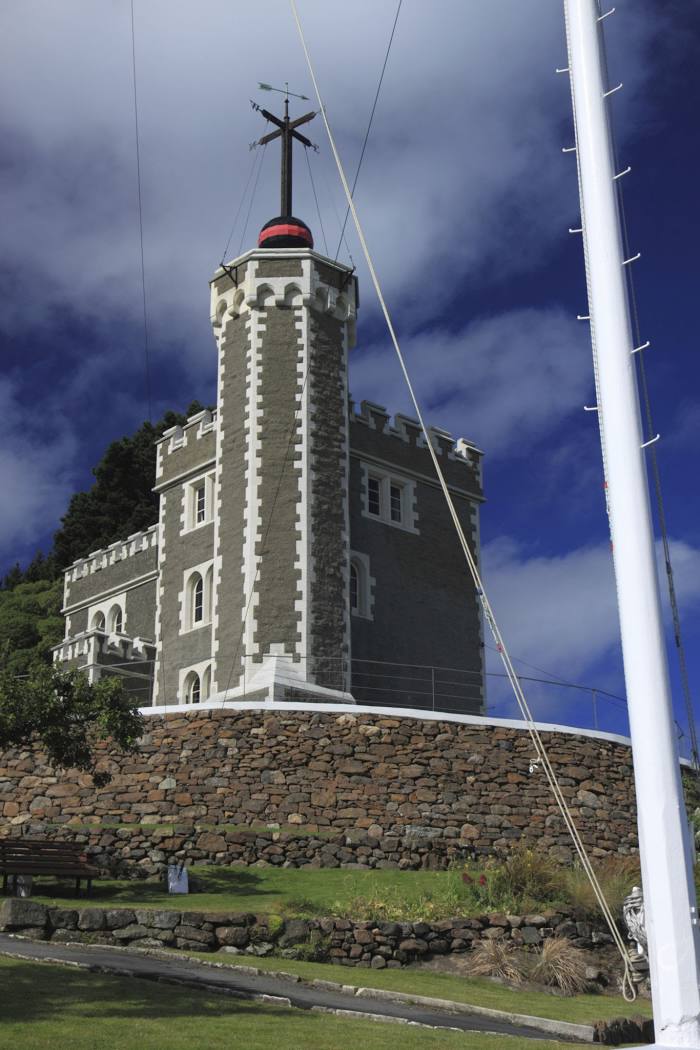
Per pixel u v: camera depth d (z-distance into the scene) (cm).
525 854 2112
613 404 899
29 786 2491
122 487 6353
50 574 6344
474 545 4119
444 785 2569
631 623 853
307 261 3688
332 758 2555
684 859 794
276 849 2316
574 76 985
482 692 3903
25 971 1233
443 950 1720
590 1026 1263
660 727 823
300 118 4097
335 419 3606
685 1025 761
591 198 948
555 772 2664
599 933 1836
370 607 3659
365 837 2375
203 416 3856
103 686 2188
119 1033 963
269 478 3453
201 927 1602
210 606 3634
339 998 1320
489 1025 1251
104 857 2197
